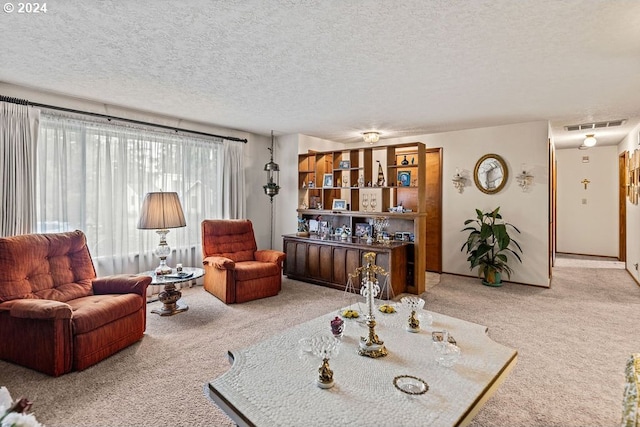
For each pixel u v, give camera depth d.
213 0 1.83
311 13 1.96
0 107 3.11
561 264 6.42
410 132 5.56
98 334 2.53
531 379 2.31
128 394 2.13
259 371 1.67
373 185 4.75
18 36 2.27
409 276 4.50
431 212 5.71
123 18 2.03
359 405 1.40
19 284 2.64
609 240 7.20
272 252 4.54
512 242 4.95
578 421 1.88
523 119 4.64
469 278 5.25
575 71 2.86
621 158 6.56
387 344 1.97
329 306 3.87
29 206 3.28
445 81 3.11
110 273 3.93
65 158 3.58
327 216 5.49
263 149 5.94
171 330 3.16
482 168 5.16
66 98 3.63
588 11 1.93
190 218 4.77
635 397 1.38
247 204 5.70
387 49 2.44
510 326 3.25
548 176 4.68
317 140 6.11
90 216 3.79
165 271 3.66
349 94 3.51
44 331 2.35
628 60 2.62
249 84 3.21
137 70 2.87
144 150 4.27
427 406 1.39
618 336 3.02
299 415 1.34
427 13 1.95
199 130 4.92
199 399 2.08
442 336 1.91
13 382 2.25
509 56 2.55
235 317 3.51
